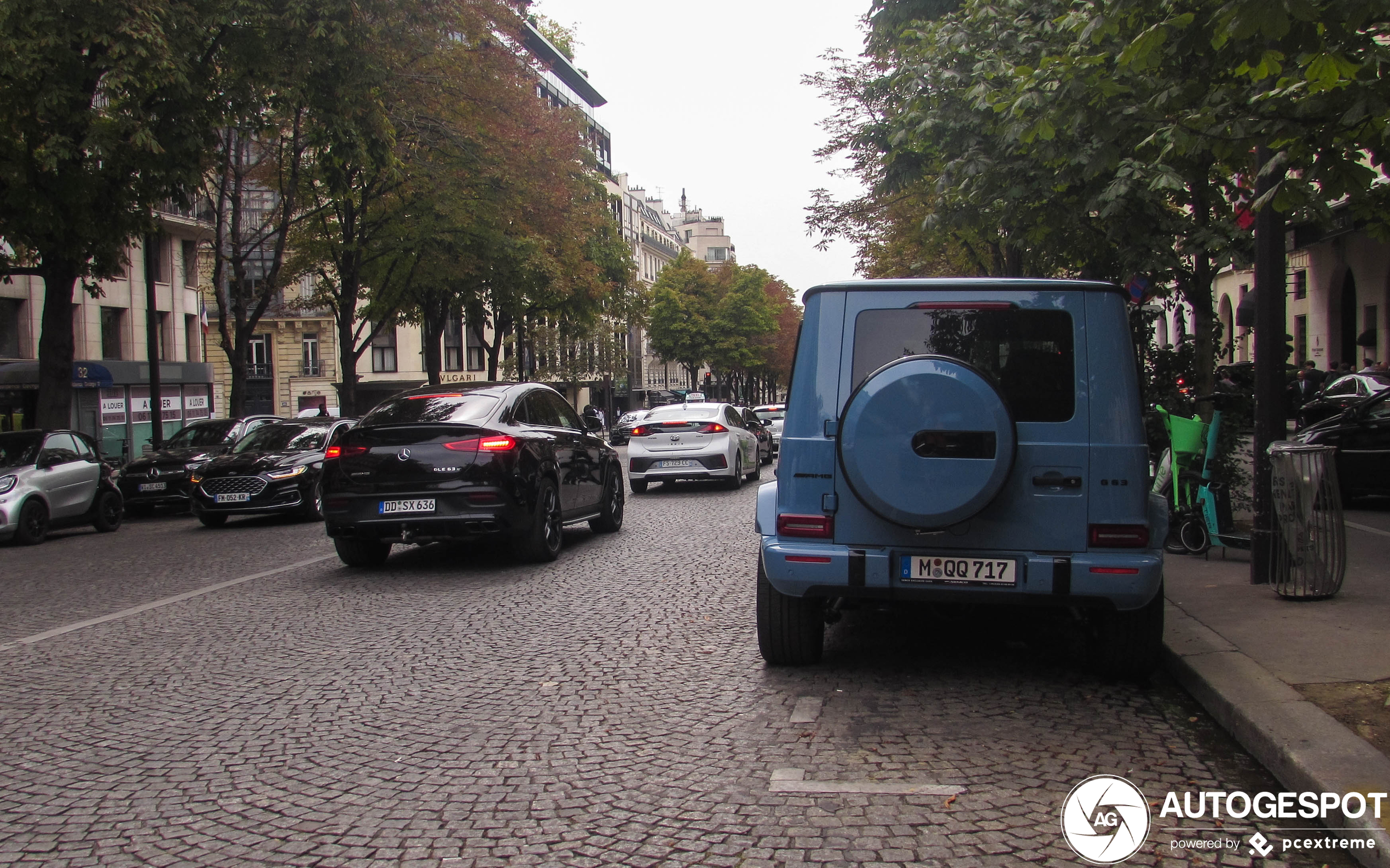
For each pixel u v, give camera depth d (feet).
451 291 108.37
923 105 34.71
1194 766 14.58
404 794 13.89
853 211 74.54
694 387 276.21
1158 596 18.22
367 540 34.73
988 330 18.15
